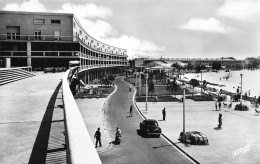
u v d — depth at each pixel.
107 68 117.56
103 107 41.84
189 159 18.81
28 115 7.23
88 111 37.66
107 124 30.27
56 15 53.12
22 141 4.62
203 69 197.50
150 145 22.30
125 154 19.73
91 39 88.62
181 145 22.08
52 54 51.31
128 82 92.12
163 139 24.28
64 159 3.68
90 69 74.94
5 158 3.75
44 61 51.47
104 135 24.95
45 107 8.69
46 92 13.30
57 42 50.44
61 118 6.82
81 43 55.38
